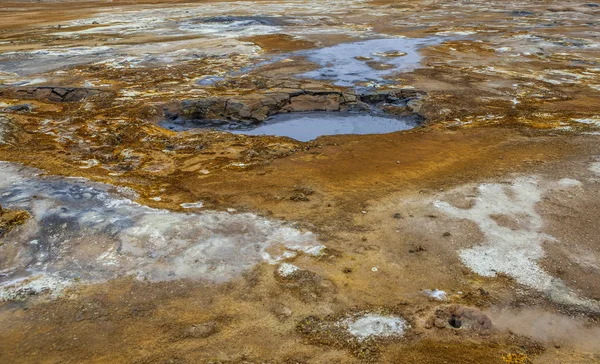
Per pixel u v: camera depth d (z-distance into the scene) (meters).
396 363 5.83
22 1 57.03
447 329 6.39
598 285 7.24
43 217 8.65
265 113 16.27
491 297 7.02
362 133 14.97
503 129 14.56
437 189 10.38
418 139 13.95
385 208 9.59
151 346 6.12
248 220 9.04
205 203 9.80
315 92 17.81
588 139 13.30
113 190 10.17
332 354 5.99
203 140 13.88
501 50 26.44
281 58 24.48
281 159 12.51
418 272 7.61
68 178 10.65
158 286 7.23
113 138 13.71
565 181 10.55
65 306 6.81
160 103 16.52
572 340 6.23
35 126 14.57
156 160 12.45
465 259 7.89
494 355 5.96
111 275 7.44
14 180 10.33
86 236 8.26
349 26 35.53
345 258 7.95
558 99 17.77
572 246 8.17
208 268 7.61
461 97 17.98
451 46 27.81
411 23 37.16
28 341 6.19
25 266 7.61
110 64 22.78
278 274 7.51
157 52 25.44
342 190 10.48
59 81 19.64
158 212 9.22
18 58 23.80
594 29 33.34
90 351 6.04
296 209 9.58
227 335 6.31
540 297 7.01
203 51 25.75
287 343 6.18
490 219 9.03
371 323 6.51
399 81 20.19
